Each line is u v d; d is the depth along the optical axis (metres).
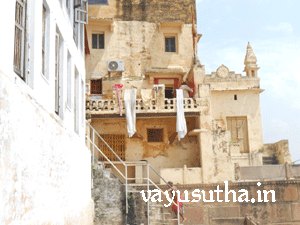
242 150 23.61
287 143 21.56
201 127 18.08
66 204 8.27
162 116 18.16
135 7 21.48
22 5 5.82
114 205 13.05
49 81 7.09
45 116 6.39
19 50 5.64
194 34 21.42
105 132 19.72
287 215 16.20
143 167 19.59
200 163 18.14
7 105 4.45
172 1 21.88
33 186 5.60
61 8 8.54
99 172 13.33
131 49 21.05
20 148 4.96
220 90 23.89
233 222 15.76
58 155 7.51
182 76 20.98
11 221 4.57
